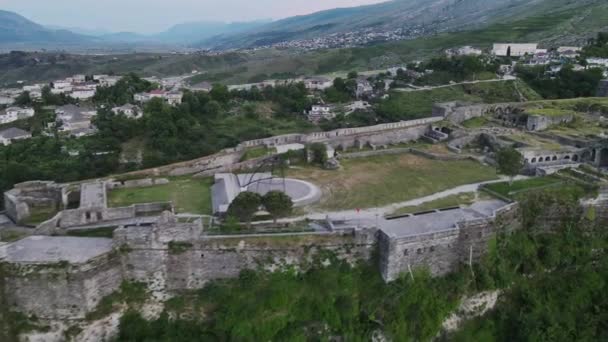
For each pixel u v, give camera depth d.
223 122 170.00
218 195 75.62
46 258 52.16
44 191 75.50
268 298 56.38
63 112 180.88
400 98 181.25
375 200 75.06
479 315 62.75
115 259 55.34
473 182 82.81
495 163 92.56
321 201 74.94
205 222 65.19
